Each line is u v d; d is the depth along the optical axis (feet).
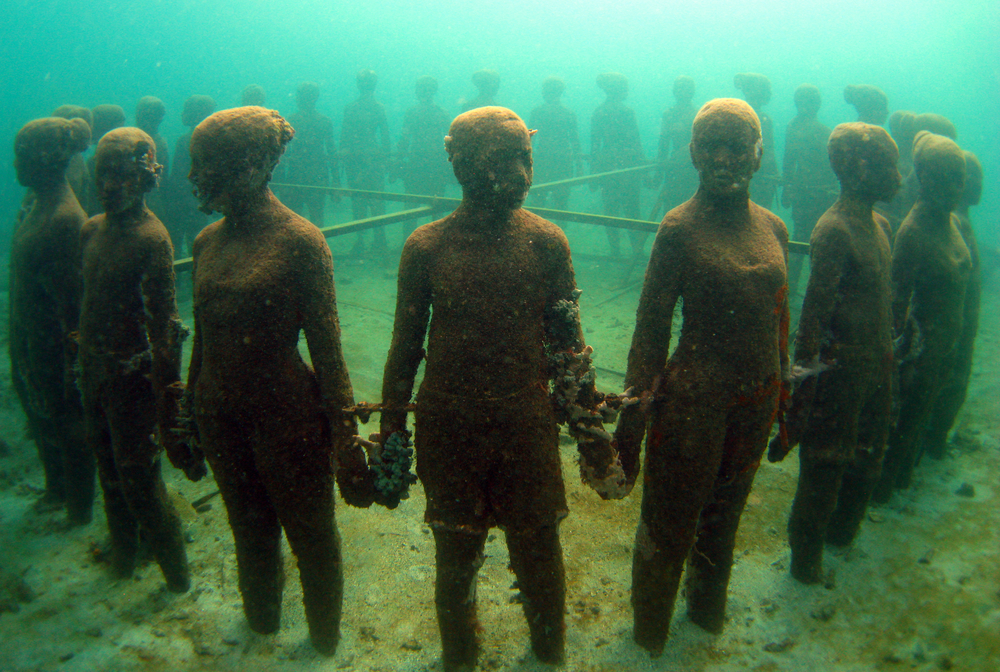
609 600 11.16
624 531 12.96
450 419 8.13
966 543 12.42
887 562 12.00
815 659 9.96
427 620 10.83
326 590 9.61
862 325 10.48
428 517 8.70
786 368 9.66
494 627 10.59
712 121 8.49
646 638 9.86
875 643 10.23
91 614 11.02
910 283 12.86
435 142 39.24
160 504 10.84
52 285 12.10
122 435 10.32
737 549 12.47
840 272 10.30
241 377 8.28
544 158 40.50
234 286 8.10
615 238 37.22
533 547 8.60
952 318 12.84
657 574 9.39
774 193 35.37
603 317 27.25
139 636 10.55
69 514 13.38
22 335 12.53
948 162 12.21
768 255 8.67
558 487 8.57
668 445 8.93
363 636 10.52
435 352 8.23
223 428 8.55
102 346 10.05
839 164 10.46
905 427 13.28
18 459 16.33
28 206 14.02
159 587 11.60
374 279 33.22
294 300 8.32
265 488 9.13
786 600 11.12
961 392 15.14
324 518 9.16
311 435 8.69
